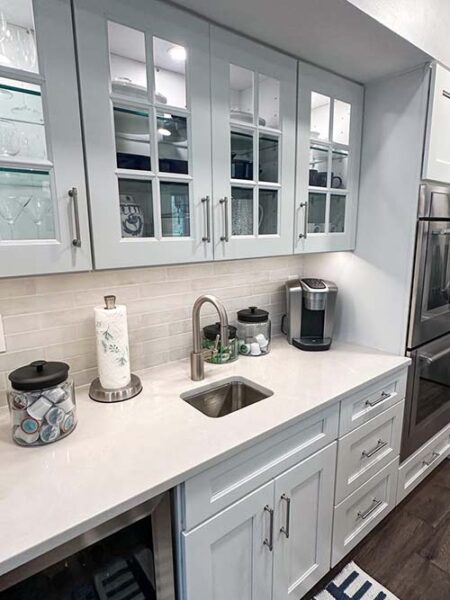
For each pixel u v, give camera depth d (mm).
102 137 978
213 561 1058
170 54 1097
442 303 1893
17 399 999
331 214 1730
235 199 1331
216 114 1190
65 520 760
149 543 930
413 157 1591
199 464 940
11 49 855
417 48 1360
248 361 1665
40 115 903
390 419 1691
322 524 1432
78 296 1346
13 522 755
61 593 810
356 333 1911
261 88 1329
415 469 2012
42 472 907
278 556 1260
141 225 1115
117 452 986
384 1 1188
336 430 1394
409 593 1502
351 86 1634
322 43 1303
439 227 1723
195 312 1404
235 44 1203
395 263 1711
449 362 2086
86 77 929
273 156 1417
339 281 1950
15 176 909
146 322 1534
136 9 981
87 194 975
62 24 876
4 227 908
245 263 1852
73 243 969
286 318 1951
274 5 1065
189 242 1195
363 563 1640
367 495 1663
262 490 1145
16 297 1217
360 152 1756
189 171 1163
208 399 1437
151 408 1229
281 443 1183
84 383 1397
